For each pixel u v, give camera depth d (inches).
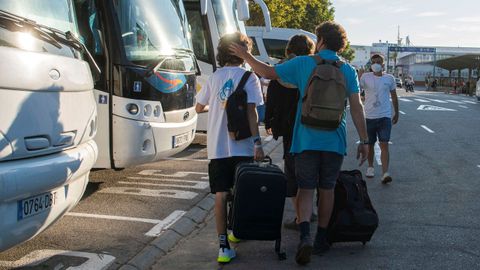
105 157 266.7
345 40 202.7
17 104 144.8
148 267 197.8
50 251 202.2
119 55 264.1
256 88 199.9
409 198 305.0
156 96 278.8
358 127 204.7
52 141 160.1
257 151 199.6
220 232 203.0
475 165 411.8
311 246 195.0
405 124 719.1
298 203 203.5
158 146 280.4
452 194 314.8
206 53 443.2
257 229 191.3
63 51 175.8
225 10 478.3
